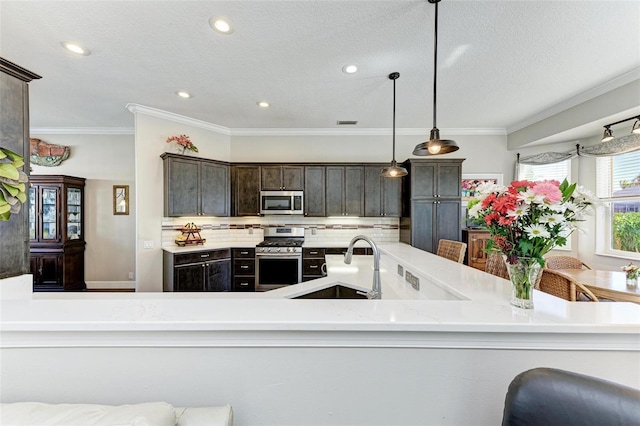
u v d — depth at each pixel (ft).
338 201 14.42
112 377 2.57
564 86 9.80
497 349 2.62
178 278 11.68
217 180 13.71
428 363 2.65
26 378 2.54
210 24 6.64
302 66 8.52
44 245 13.26
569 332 2.50
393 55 7.90
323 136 15.35
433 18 6.38
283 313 2.71
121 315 2.59
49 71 8.87
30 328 2.43
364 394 2.67
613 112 9.45
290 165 14.34
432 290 4.86
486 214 3.16
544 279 6.89
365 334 2.59
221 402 2.63
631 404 1.94
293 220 15.43
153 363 2.58
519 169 14.67
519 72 8.82
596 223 12.12
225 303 2.97
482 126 14.57
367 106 11.82
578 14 6.19
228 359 2.61
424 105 11.64
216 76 9.20
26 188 4.19
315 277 13.58
